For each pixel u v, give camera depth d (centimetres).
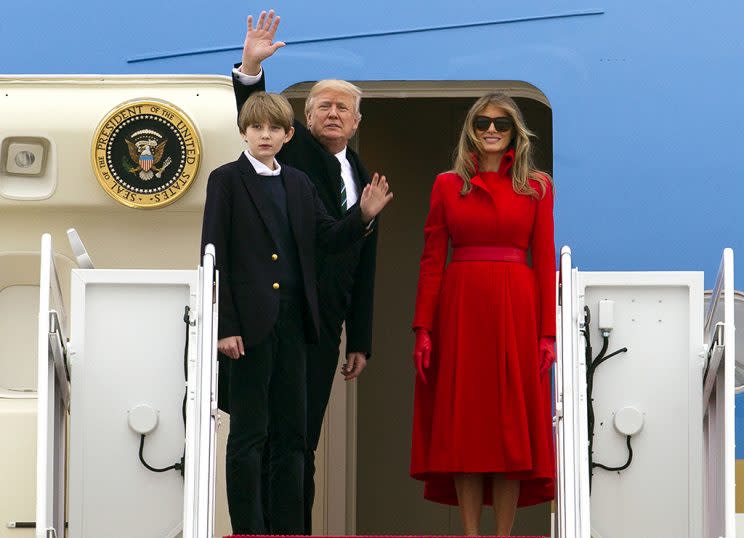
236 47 3014
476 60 3022
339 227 2459
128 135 2831
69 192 2831
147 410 2298
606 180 3012
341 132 2675
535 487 2548
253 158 2467
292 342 2447
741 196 2998
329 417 3409
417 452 2545
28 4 3011
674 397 2336
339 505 3397
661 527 2338
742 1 3012
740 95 3006
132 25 3019
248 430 2402
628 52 3017
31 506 2603
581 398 2198
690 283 2336
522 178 2512
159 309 2312
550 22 3023
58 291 2389
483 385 2491
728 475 2164
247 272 2419
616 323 2342
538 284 2522
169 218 2847
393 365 3988
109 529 2308
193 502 2123
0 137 2823
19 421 2617
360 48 3028
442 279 2542
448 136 3966
